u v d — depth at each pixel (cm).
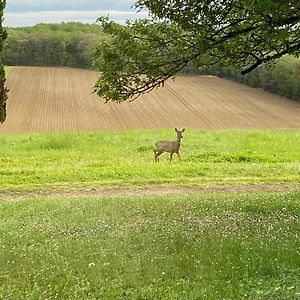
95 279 1972
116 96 3253
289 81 14212
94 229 2797
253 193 4159
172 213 3203
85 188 4531
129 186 4612
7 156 6153
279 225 2797
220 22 2950
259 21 2753
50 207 3494
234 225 2816
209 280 1961
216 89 15250
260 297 1770
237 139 7612
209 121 11925
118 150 6631
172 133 8406
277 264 2083
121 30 3219
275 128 11125
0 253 2319
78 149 6719
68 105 12925
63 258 2242
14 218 3162
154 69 3194
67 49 17462
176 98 14050
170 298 1795
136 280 1959
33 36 17388
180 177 4916
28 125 11100
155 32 3169
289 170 5200
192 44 3064
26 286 1923
